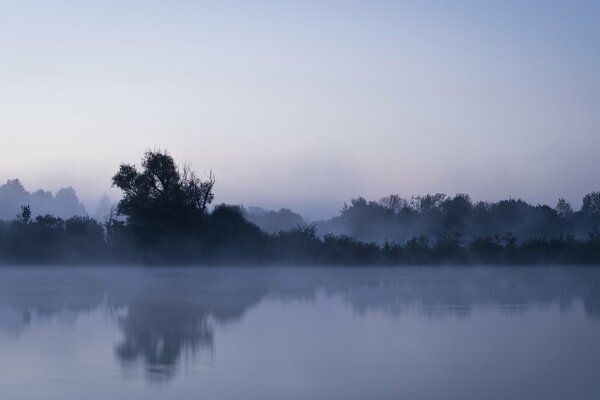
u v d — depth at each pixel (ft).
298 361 56.75
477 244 247.50
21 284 146.30
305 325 77.36
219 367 54.65
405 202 378.12
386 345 64.03
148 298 110.73
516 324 77.51
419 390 47.32
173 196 233.96
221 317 85.20
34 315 88.12
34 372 52.95
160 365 55.36
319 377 51.03
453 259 244.42
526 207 348.18
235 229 242.37
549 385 48.37
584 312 88.94
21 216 257.55
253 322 80.18
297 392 46.98
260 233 248.93
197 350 61.98
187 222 233.96
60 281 157.99
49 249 241.55
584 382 49.16
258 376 51.57
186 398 45.60
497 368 53.67
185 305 99.96
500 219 343.87
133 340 67.62
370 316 85.46
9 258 239.09
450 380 49.96
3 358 58.54
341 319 82.64
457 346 63.26
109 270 217.15
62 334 71.72
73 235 244.63
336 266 243.60
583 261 239.91
